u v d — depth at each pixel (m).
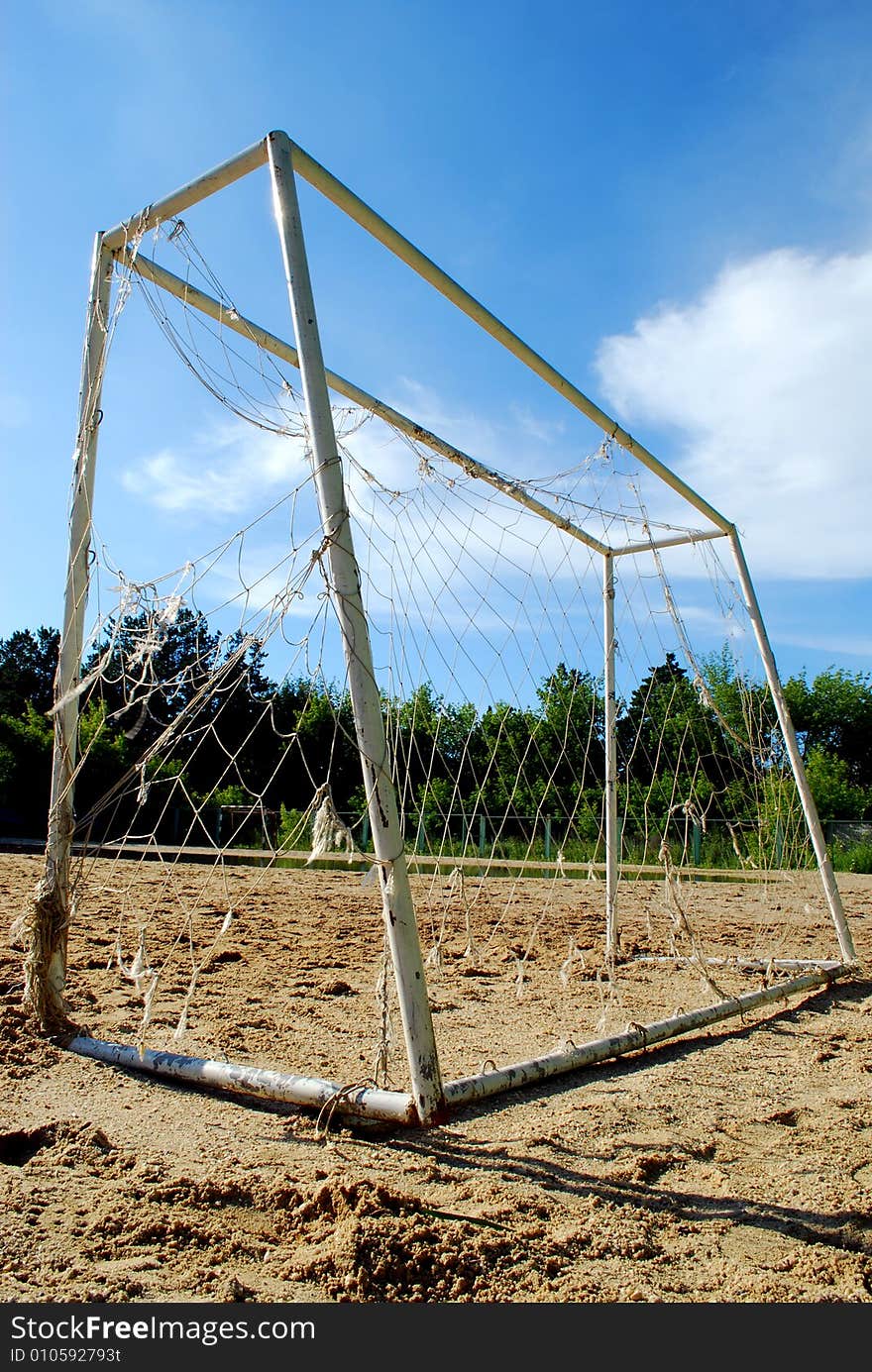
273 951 5.68
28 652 37.56
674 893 4.48
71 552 3.43
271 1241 1.94
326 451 2.76
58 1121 2.53
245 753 17.27
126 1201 2.07
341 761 15.38
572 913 8.36
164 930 6.21
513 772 9.98
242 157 3.05
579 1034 3.86
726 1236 2.06
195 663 3.00
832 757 25.59
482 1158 2.43
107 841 3.27
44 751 19.02
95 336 3.48
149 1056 3.04
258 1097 2.89
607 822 5.51
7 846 15.83
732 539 5.52
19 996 3.84
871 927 7.83
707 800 12.74
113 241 3.47
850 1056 3.74
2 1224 1.94
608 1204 2.19
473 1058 3.45
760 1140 2.71
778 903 9.62
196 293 3.57
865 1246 2.03
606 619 5.73
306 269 2.86
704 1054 3.74
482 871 12.37
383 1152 2.45
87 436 3.46
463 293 3.60
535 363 4.04
